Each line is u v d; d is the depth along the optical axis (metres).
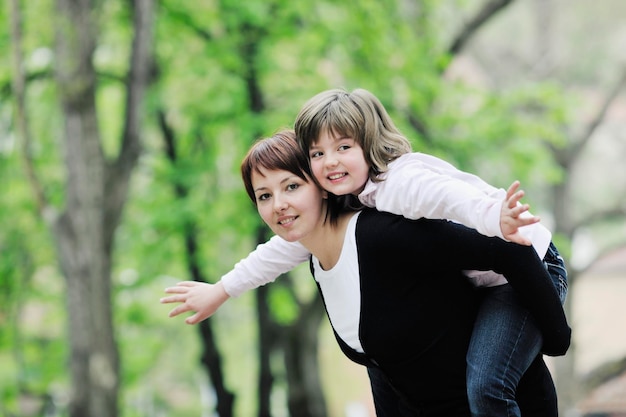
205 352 25.59
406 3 24.33
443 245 4.97
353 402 45.53
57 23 18.22
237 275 5.91
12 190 24.41
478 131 22.72
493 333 5.16
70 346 18.61
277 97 23.44
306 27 22.27
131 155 19.30
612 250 32.91
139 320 27.64
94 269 18.56
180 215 22.06
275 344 25.03
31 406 29.69
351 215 5.30
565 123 25.70
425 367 5.29
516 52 33.97
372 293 5.18
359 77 21.62
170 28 22.28
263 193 5.24
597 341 40.41
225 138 23.66
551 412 5.52
